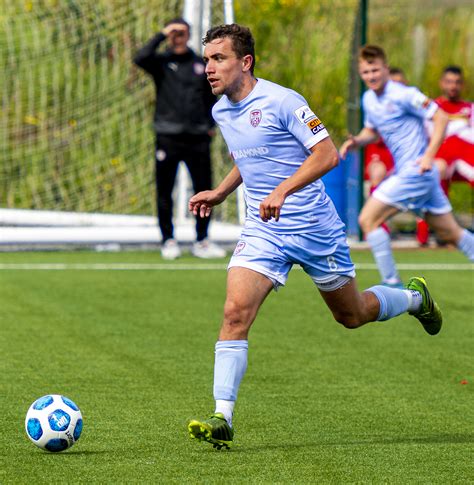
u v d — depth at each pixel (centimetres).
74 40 5241
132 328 2889
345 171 4997
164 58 4181
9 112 5172
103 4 5219
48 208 5091
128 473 1572
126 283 3725
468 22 5822
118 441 1767
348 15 5806
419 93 3128
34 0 5319
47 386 2192
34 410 1684
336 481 1538
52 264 4234
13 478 1541
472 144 4694
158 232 4684
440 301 3406
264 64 5688
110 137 5191
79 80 5216
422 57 5791
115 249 4769
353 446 1745
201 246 4500
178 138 4225
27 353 2538
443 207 3206
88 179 5153
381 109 3189
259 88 1759
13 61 5241
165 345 2659
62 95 5203
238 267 1767
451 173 4731
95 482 1524
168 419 1925
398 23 5778
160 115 4238
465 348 2661
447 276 3988
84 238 4609
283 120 1741
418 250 4825
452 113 4703
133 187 5169
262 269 1761
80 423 1702
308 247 1798
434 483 1532
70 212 5003
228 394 1703
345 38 5800
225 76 1745
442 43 5803
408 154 3191
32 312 3123
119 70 5212
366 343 2719
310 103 5772
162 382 2242
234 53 1742
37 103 5194
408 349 2642
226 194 1939
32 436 1675
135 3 5206
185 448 1723
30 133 5162
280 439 1792
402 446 1747
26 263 4266
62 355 2519
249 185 1822
